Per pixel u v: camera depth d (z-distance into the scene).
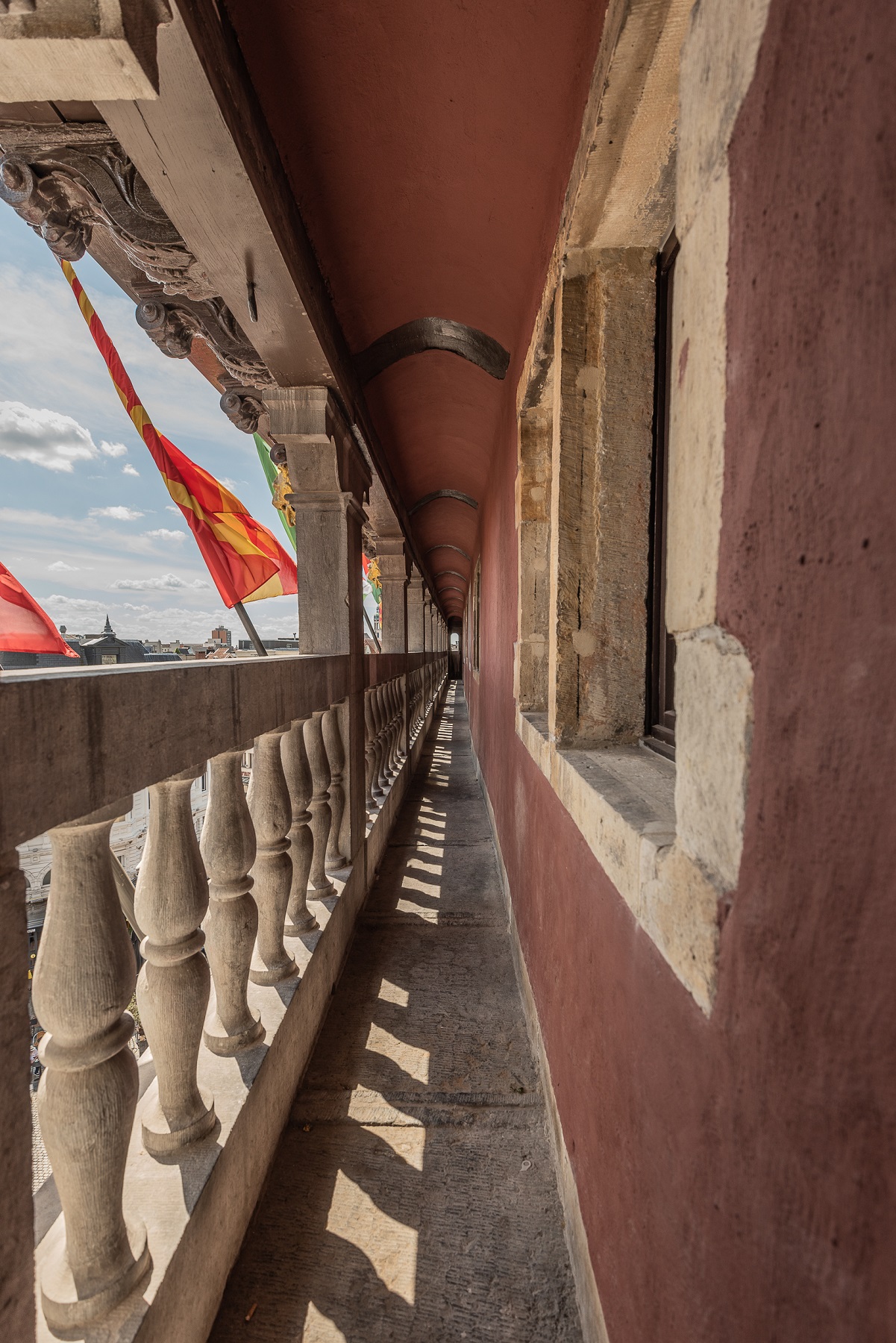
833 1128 0.47
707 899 0.71
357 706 3.72
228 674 1.54
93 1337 1.01
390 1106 2.12
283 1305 1.47
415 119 2.03
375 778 5.17
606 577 1.84
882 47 0.42
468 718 15.20
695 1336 0.73
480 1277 1.55
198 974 1.41
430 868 4.54
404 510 7.58
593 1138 1.36
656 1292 0.89
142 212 2.11
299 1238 1.64
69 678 0.88
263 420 4.53
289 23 1.72
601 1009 1.30
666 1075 0.86
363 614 4.01
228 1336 1.40
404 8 1.65
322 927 2.67
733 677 0.65
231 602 6.62
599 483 1.81
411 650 10.25
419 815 6.07
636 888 1.02
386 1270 1.56
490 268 2.80
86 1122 1.00
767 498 0.58
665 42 1.13
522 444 3.05
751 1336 0.59
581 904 1.51
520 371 3.00
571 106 1.73
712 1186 0.69
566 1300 1.50
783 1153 0.54
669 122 1.32
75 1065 0.99
